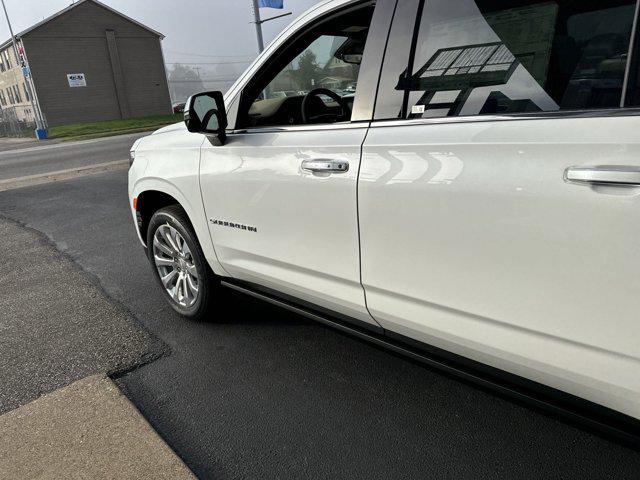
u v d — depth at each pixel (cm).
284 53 241
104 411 236
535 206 143
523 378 168
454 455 201
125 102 3781
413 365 268
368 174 185
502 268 155
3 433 224
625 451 197
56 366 283
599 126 133
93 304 368
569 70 145
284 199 222
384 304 198
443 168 163
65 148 1822
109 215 660
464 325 172
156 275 348
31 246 536
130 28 3712
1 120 3381
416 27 180
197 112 241
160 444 211
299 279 232
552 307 146
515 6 156
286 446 212
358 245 197
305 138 212
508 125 152
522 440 207
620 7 136
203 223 278
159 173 297
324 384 253
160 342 305
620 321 133
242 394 249
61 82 3475
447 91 171
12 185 982
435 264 173
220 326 321
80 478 195
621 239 128
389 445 208
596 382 144
